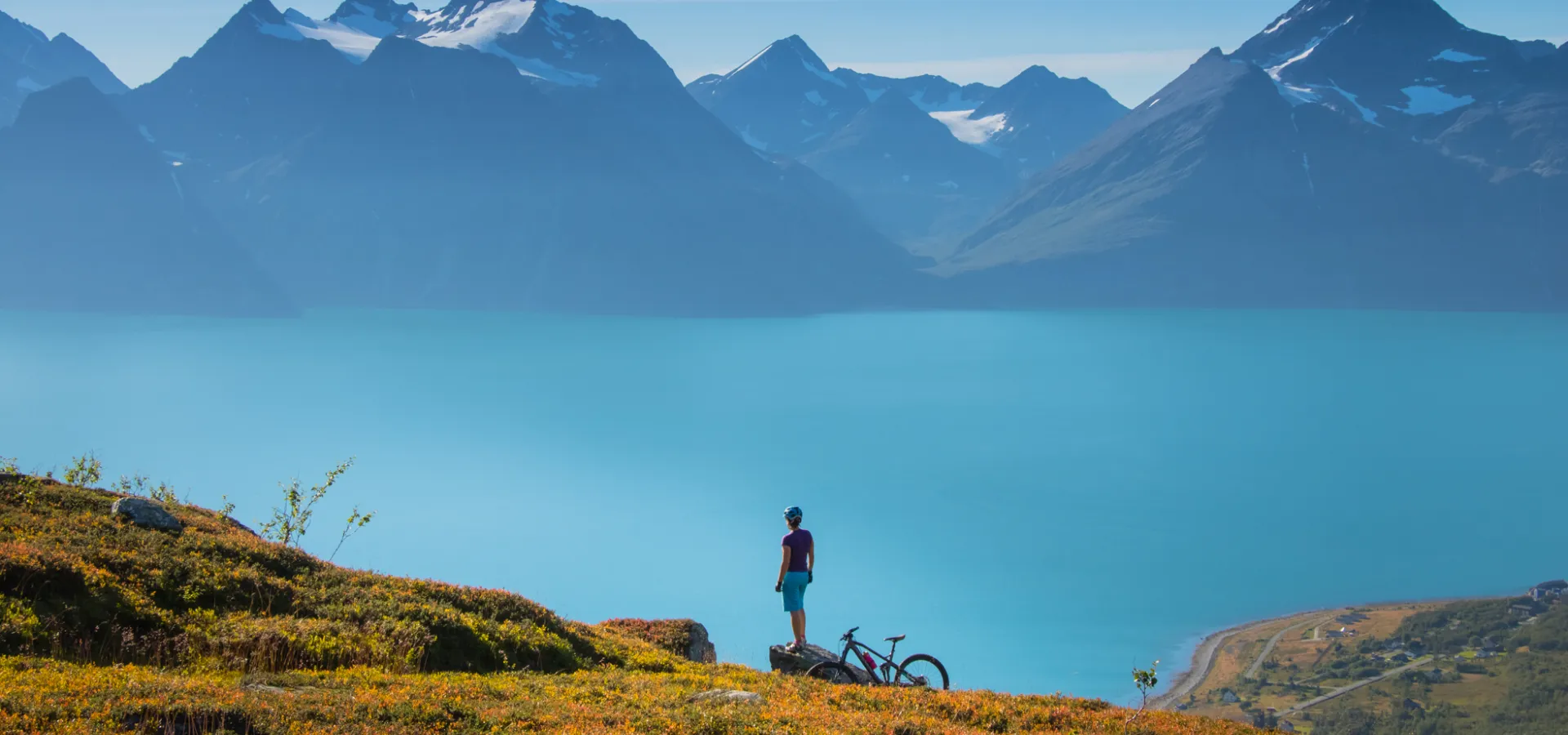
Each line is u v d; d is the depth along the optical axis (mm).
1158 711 18609
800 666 20359
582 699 15984
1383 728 130250
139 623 18188
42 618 16969
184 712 12531
